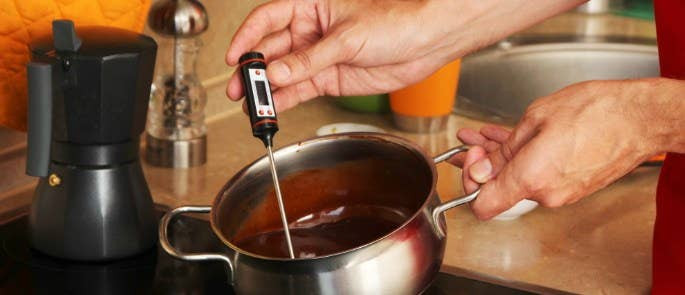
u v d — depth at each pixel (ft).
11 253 3.66
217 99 4.97
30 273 3.56
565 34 5.88
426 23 3.57
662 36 3.58
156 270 3.59
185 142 4.38
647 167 4.45
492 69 5.55
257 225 3.40
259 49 3.67
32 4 3.65
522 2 3.58
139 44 3.47
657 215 3.61
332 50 3.48
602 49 5.68
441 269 3.61
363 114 5.07
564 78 5.70
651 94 3.13
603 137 3.15
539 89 5.68
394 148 3.35
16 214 3.94
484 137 3.66
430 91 4.75
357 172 3.44
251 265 3.00
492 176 3.23
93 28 3.58
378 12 3.57
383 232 3.39
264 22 3.60
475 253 3.76
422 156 3.27
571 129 3.15
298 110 5.08
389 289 2.99
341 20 3.59
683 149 3.19
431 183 3.18
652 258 3.64
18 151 4.11
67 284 3.51
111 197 3.57
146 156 4.44
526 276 3.63
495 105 5.59
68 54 3.35
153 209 3.71
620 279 3.64
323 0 3.61
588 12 6.26
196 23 4.22
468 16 3.59
